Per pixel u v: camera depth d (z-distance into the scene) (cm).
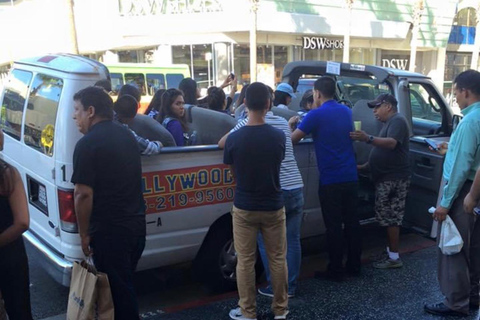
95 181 279
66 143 329
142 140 338
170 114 451
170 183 361
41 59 393
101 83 338
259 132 321
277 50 1958
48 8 2241
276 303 351
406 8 2338
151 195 354
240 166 324
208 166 377
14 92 423
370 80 517
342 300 391
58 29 2205
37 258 370
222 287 409
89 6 2019
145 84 1196
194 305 383
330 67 533
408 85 484
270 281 377
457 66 2900
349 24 1955
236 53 1848
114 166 281
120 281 290
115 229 285
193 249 382
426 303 386
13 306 281
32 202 388
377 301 389
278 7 1856
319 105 410
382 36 2227
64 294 412
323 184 405
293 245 384
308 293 403
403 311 374
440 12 2530
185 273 461
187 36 1833
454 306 362
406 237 558
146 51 1991
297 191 372
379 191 448
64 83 338
